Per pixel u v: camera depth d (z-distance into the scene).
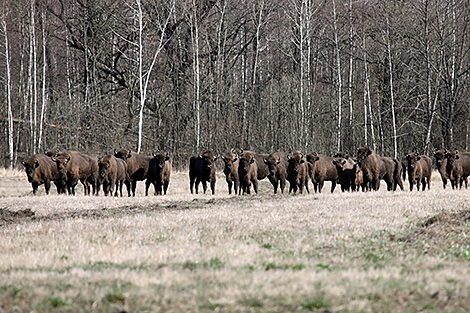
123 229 36.41
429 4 119.00
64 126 118.62
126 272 22.91
